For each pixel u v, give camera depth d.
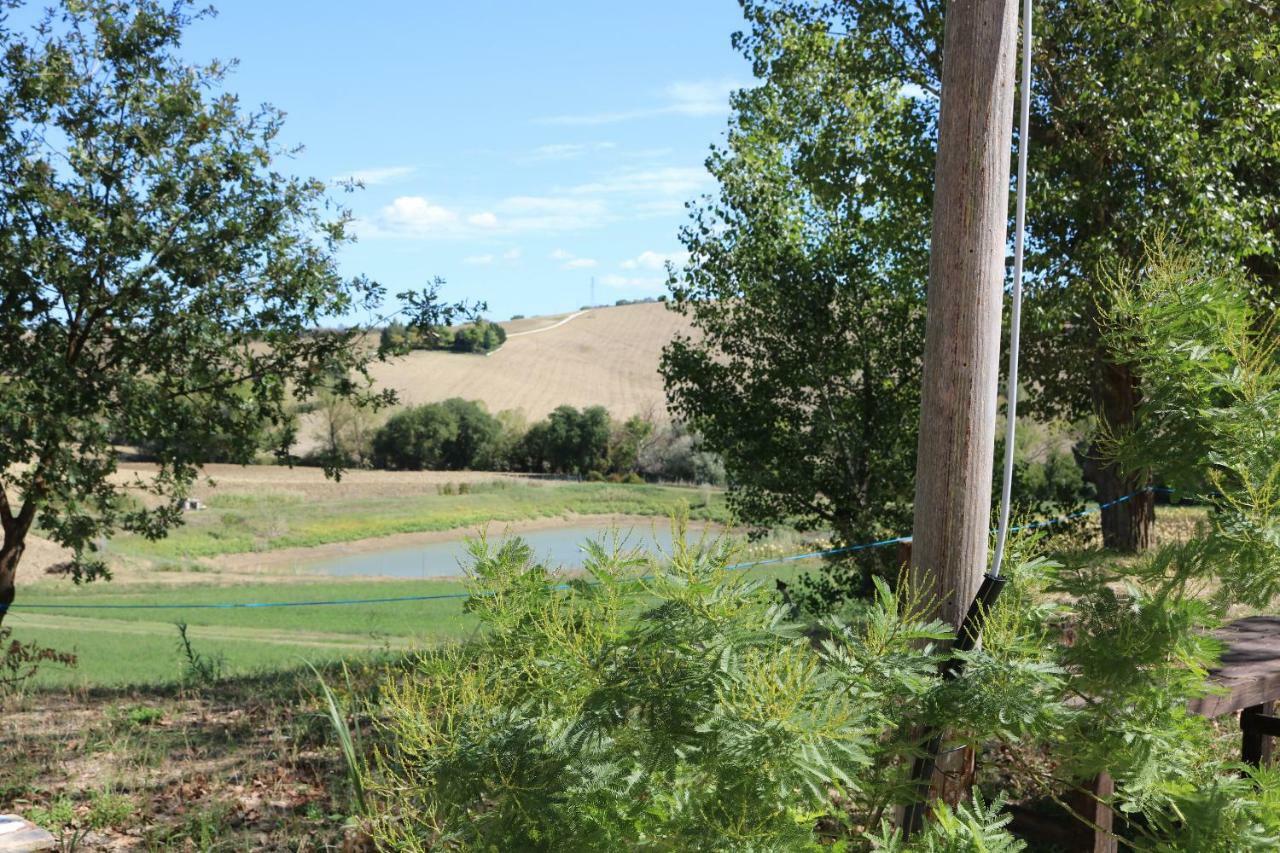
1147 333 3.43
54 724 7.25
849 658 2.65
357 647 15.17
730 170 13.66
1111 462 3.57
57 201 8.53
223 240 9.35
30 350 8.76
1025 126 3.13
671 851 2.38
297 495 55.66
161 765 6.05
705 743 2.28
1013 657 3.00
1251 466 3.21
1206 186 10.93
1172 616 3.16
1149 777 3.01
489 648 2.86
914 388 12.77
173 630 19.66
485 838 2.38
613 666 2.45
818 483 12.66
